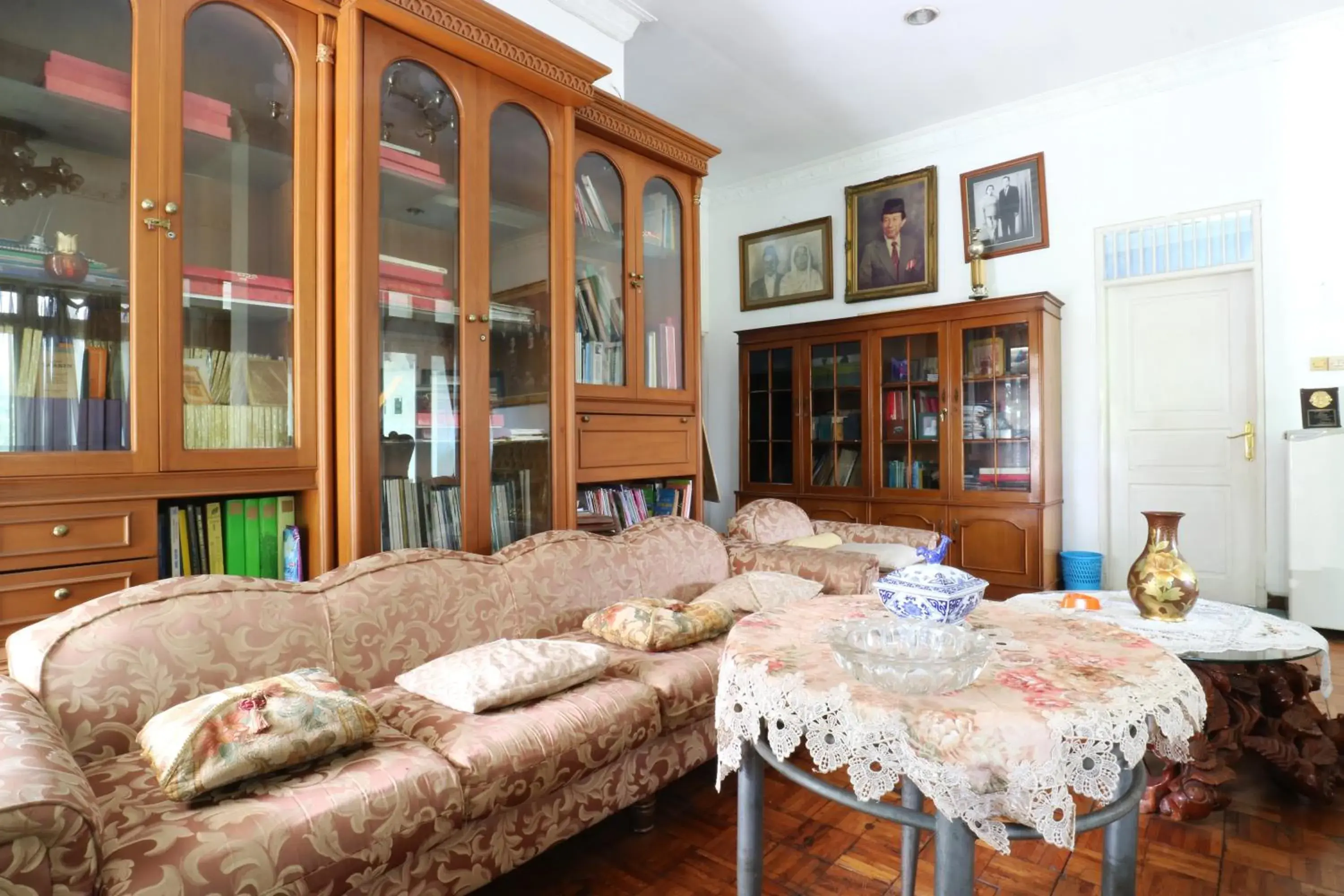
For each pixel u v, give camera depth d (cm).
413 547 193
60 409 145
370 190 183
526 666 159
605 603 222
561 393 232
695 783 206
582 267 253
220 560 173
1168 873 164
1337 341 369
